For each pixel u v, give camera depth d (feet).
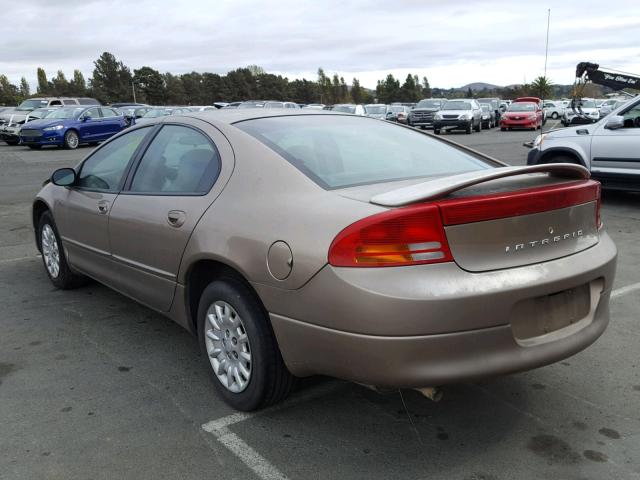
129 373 11.69
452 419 9.82
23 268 19.42
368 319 7.75
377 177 9.91
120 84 320.70
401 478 8.31
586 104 114.62
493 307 7.88
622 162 27.04
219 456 8.88
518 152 56.65
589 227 9.41
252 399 9.72
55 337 13.53
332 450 8.99
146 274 11.94
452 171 10.73
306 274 8.26
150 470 8.58
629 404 10.19
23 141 70.44
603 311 9.48
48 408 10.36
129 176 12.88
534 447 8.98
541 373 11.38
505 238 8.14
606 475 8.29
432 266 7.75
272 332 9.36
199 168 11.03
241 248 9.25
